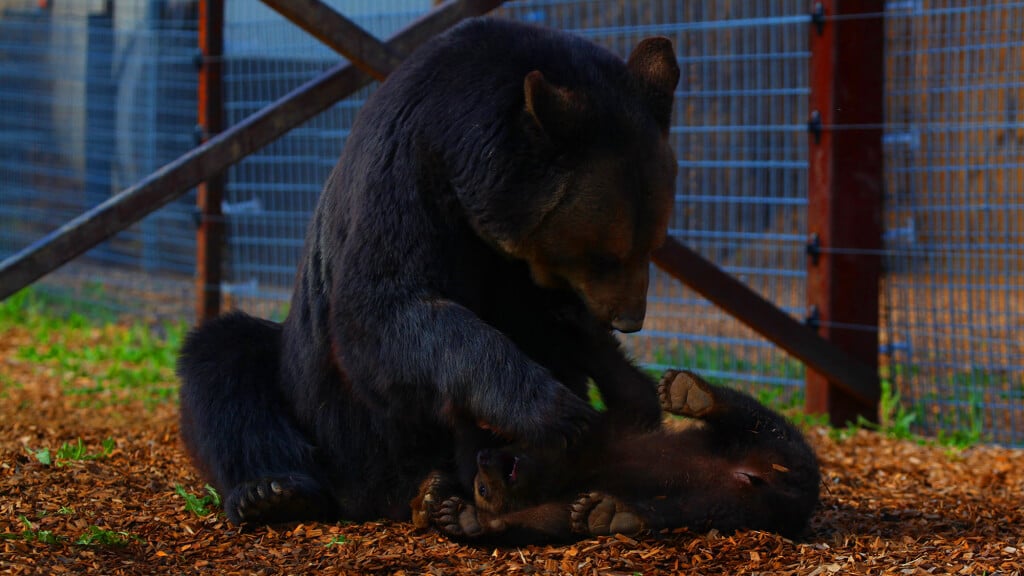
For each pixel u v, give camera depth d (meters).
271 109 8.90
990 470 9.09
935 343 11.25
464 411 6.01
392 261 6.06
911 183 11.12
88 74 17.05
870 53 10.66
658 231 5.98
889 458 9.53
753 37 12.33
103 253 17.31
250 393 7.08
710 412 6.25
